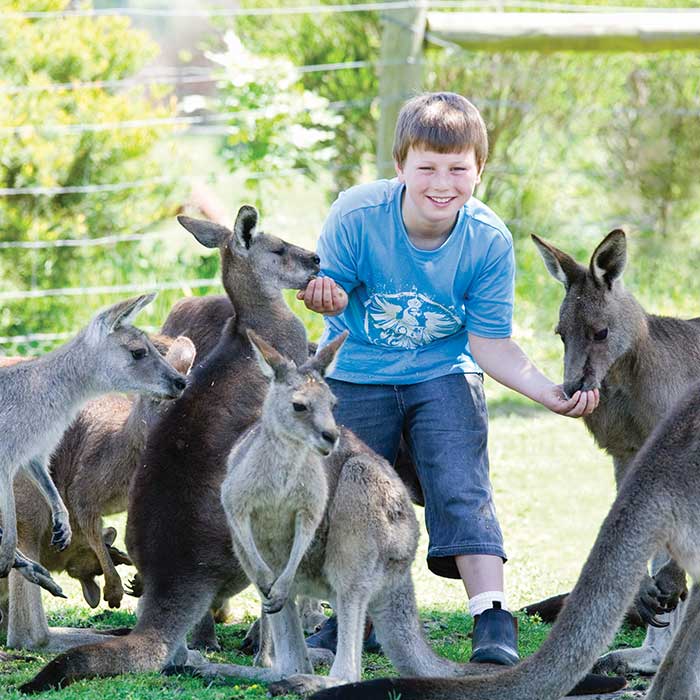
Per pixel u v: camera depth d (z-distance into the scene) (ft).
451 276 23.32
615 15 44.57
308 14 53.31
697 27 44.09
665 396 24.57
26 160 43.32
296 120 48.47
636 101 56.75
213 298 30.40
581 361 23.81
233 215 52.54
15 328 42.86
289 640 20.59
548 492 36.06
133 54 48.91
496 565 22.50
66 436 25.76
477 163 22.97
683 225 57.72
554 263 24.61
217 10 51.26
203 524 21.80
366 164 53.88
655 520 18.47
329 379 24.20
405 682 17.79
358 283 23.95
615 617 18.25
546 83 54.60
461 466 22.94
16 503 24.31
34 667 22.03
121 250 46.09
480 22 44.11
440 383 23.54
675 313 50.39
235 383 24.00
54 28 46.98
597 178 57.06
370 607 20.75
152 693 19.40
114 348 23.93
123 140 45.39
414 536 20.84
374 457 20.85
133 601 28.04
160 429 23.18
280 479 19.66
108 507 25.23
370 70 52.65
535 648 23.91
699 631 18.54
